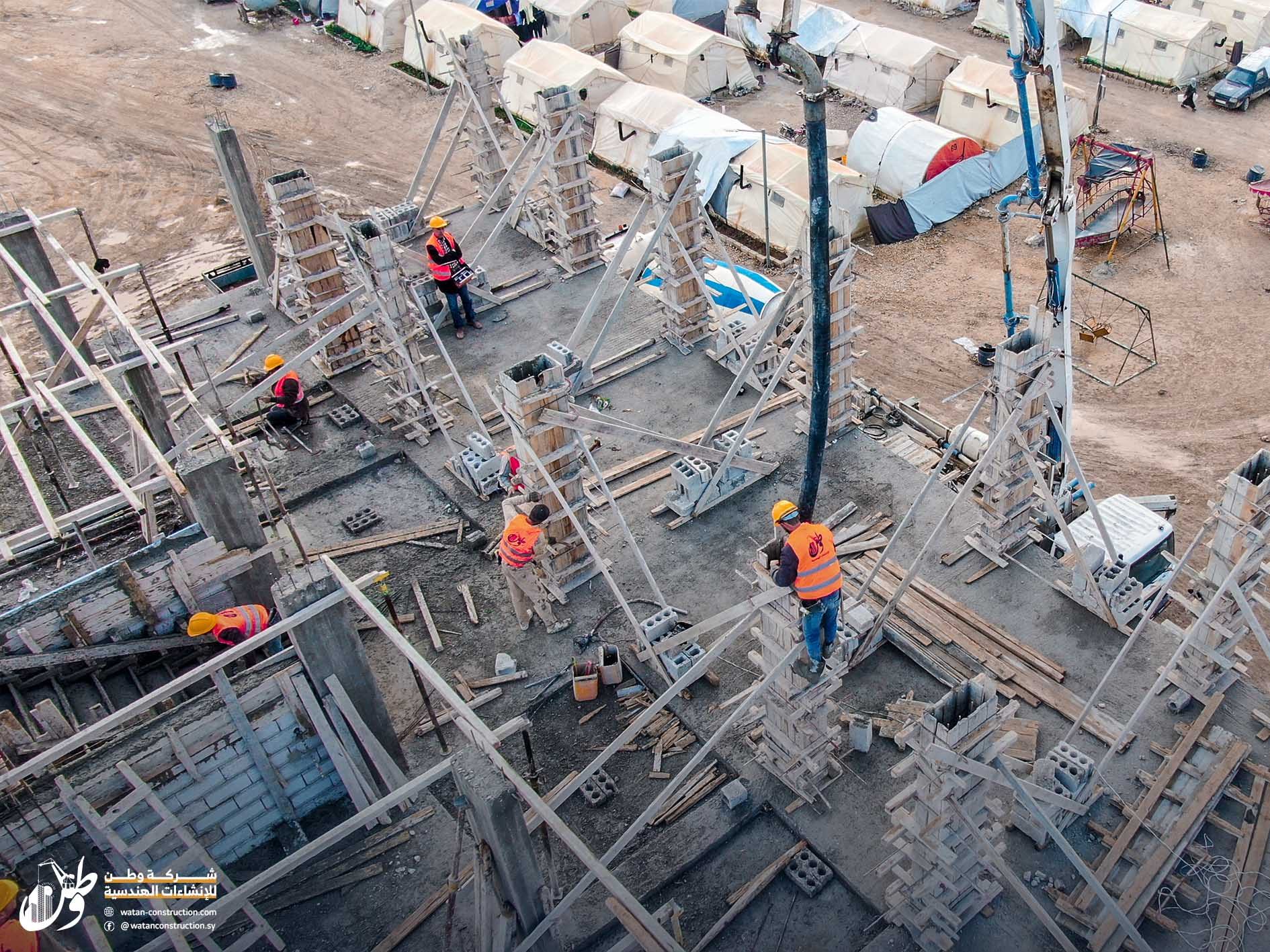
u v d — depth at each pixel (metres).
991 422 14.23
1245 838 11.62
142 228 32.44
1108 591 14.05
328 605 11.47
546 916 10.55
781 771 12.64
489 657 14.88
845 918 11.48
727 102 37.78
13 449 14.83
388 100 39.56
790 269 28.28
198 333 22.56
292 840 12.74
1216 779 12.09
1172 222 29.64
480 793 9.32
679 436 18.48
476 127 25.38
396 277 17.39
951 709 9.31
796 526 10.97
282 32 46.34
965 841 10.24
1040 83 14.27
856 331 16.86
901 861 11.52
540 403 13.90
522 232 25.27
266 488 18.38
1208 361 24.50
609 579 14.23
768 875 11.87
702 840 12.29
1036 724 13.03
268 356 18.59
